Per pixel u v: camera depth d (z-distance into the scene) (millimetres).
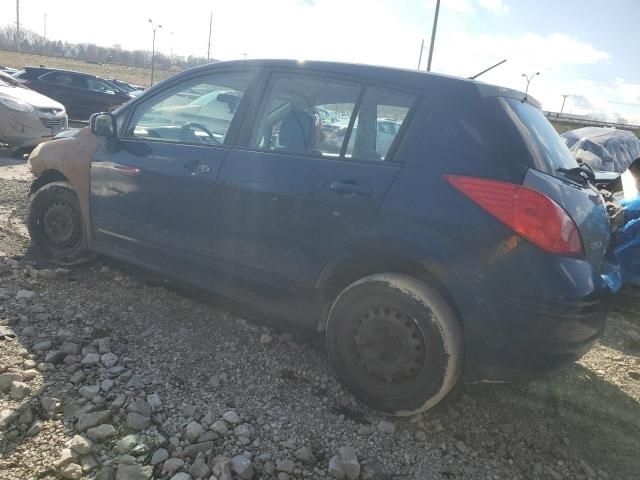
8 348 2924
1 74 10219
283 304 3078
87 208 3994
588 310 2443
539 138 2725
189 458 2250
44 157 4246
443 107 2664
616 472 2467
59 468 2094
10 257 4305
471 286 2424
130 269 4324
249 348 3268
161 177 3463
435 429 2656
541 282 2338
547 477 2391
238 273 3203
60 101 15383
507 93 2818
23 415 2377
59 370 2773
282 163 3002
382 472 2326
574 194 2617
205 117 3441
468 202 2453
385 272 2723
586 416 2889
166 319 3537
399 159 2678
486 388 3068
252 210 3059
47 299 3623
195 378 2875
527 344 2385
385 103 2822
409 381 2619
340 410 2734
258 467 2260
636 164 4965
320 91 3043
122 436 2328
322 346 3385
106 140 3855
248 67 3357
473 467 2414
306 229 2867
